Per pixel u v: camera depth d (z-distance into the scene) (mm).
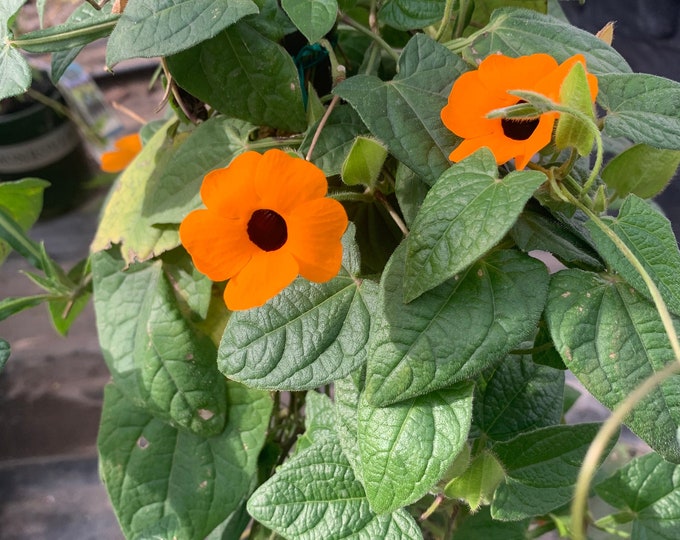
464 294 214
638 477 302
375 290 231
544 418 290
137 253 298
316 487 255
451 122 221
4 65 241
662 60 486
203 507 303
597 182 258
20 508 531
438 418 214
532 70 214
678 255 209
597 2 500
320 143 251
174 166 287
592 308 211
